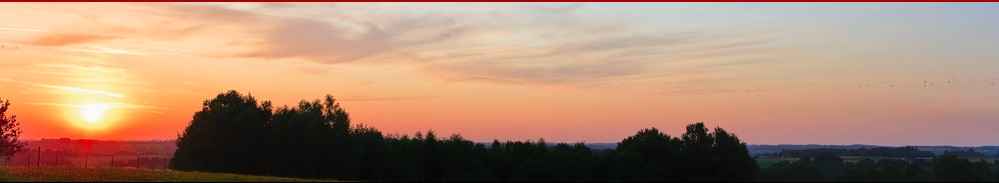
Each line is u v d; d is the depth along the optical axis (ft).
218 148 298.56
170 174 257.75
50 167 325.42
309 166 289.74
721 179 251.80
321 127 296.30
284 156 293.84
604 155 260.83
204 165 300.61
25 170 284.61
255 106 309.22
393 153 275.39
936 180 238.27
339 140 291.79
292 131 293.84
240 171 296.10
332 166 287.48
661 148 264.11
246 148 296.10
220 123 300.81
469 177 256.11
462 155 265.13
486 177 254.88
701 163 253.65
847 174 243.19
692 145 268.62
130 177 239.30
